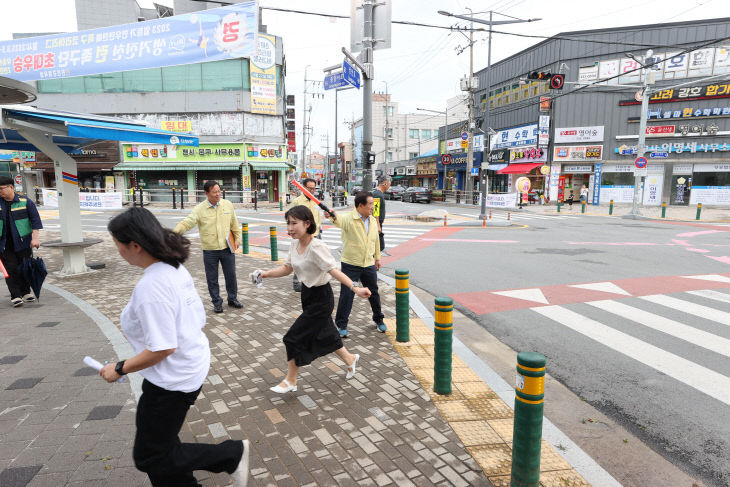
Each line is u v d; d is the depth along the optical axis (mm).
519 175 33594
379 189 8109
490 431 3045
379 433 3010
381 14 9797
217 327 5172
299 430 3035
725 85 25547
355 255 4781
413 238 13953
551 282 7832
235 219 5770
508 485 2494
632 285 7566
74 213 7777
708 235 14711
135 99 27297
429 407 3367
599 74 27984
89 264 8578
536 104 30547
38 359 4098
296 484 2496
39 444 2809
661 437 3117
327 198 45875
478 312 6078
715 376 4070
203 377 2025
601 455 2904
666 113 26953
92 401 3361
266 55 27656
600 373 4160
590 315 5902
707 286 7473
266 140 28406
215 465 2193
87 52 6836
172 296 1864
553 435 3088
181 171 28234
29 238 5801
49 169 29203
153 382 1900
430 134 66875
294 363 3477
